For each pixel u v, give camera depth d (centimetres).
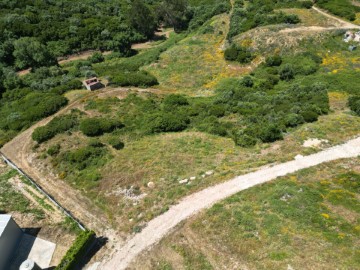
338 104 5191
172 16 10750
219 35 8669
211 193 3422
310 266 2483
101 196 3638
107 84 6506
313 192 3197
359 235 2694
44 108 5506
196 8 11356
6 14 9206
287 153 3947
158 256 2877
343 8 7975
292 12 8331
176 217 3206
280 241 2733
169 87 6781
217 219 3062
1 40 8331
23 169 4309
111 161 4119
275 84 6378
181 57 8006
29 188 3944
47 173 4159
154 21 10700
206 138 4569
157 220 3212
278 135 4256
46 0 10412
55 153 4403
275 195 3234
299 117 4578
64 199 3706
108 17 10388
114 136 4638
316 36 7162
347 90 5597
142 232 3122
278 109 5016
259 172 3641
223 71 7219
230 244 2823
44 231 3312
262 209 3097
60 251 3102
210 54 7912
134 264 2856
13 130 5312
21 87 6838
